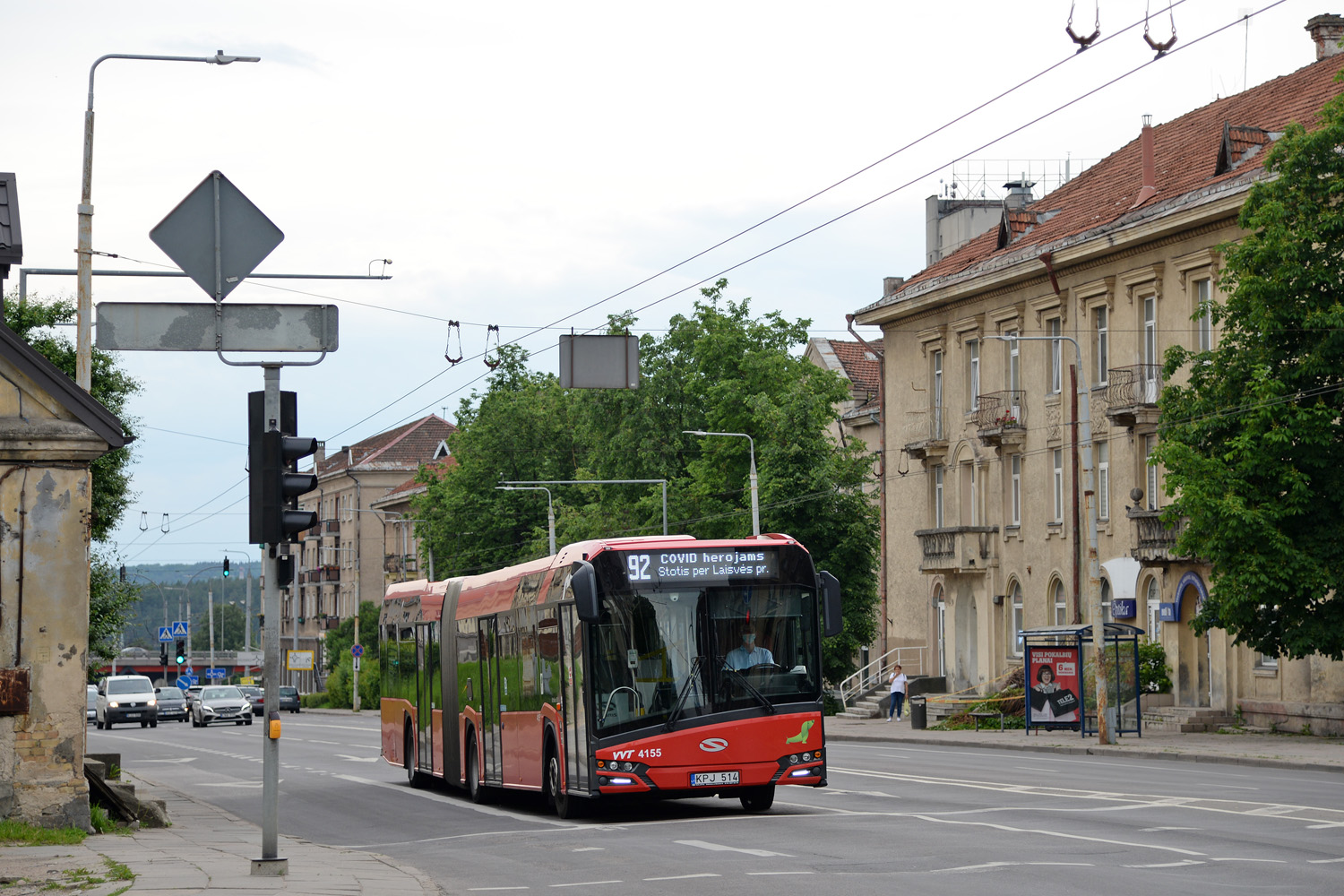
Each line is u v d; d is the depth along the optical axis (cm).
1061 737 3812
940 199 6556
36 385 1736
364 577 11750
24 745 1719
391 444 12112
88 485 1750
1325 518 3281
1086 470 3562
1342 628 3231
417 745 2820
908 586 5747
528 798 2484
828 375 5653
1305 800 1945
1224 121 4584
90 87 2058
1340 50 4788
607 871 1419
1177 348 3456
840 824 1736
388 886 1324
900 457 5791
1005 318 5147
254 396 1381
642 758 1845
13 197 1888
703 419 6175
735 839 1634
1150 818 1722
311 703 9750
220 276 1448
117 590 3341
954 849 1454
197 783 3106
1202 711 3981
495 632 2336
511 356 7769
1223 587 3269
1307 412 3241
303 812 2353
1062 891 1173
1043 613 4894
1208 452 3384
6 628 1719
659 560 1897
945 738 3909
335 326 1459
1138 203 4606
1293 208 3322
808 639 1920
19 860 1487
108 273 2062
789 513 5406
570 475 7462
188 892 1244
